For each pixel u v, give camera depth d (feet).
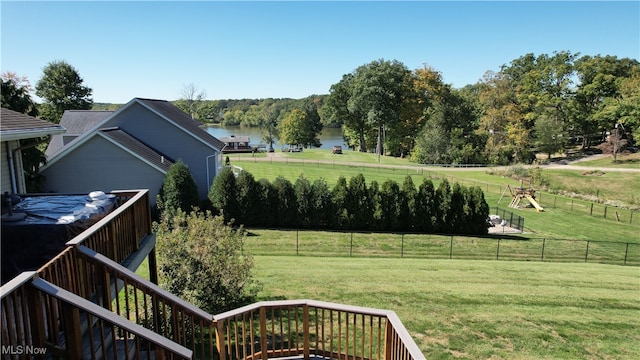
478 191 64.85
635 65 172.96
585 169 141.69
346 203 63.21
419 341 26.00
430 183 64.18
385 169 135.13
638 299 36.86
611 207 99.04
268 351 21.45
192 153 72.74
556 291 37.91
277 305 20.13
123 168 60.49
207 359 22.31
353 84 180.86
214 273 26.68
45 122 28.91
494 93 164.96
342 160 156.46
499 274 43.45
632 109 148.77
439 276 41.27
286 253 50.26
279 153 182.91
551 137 157.07
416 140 167.02
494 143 162.30
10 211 19.57
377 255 51.52
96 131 58.90
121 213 20.40
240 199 62.28
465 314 30.73
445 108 169.99
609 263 55.11
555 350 25.66
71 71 143.64
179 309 19.45
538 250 58.44
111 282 18.60
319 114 273.13
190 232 27.37
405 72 169.48
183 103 224.74
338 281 37.73
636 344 27.07
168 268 26.16
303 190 63.16
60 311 14.35
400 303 32.53
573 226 77.77
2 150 27.30
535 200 97.35
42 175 58.85
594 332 28.60
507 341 26.53
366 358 22.02
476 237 63.41
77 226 19.43
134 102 69.72
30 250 18.76
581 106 167.53
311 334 26.25
